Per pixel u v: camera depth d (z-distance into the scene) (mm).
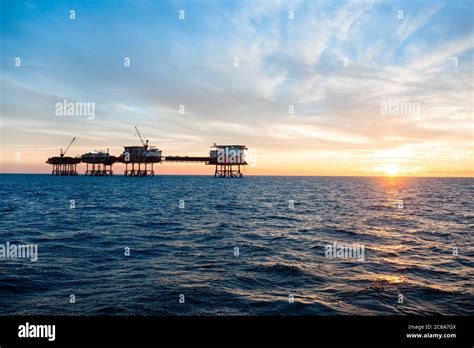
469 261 15594
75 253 17094
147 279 12742
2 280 12375
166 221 30125
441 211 39062
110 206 44969
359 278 12914
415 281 12523
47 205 45469
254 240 20953
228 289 11594
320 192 84625
